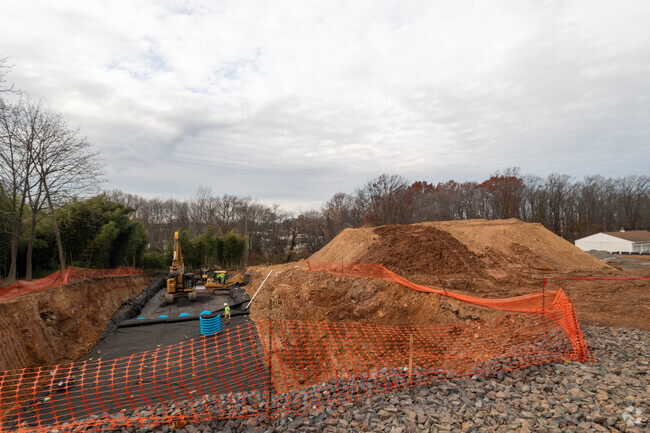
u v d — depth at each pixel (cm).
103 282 2053
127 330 1631
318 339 1270
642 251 4516
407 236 2342
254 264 4994
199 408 651
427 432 517
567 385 635
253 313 1845
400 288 1473
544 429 498
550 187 6284
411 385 671
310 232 5794
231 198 6569
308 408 615
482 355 888
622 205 7206
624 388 604
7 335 1095
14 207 1872
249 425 578
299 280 1878
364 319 1390
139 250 3638
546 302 1245
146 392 893
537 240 2372
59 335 1367
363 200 5594
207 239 4094
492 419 541
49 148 1911
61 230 2483
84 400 854
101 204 2967
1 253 2236
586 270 2053
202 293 2619
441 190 7019
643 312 1211
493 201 6181
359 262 2177
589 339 888
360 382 700
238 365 1061
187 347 1327
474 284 1673
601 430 491
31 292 1459
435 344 1082
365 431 532
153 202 7650
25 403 873
